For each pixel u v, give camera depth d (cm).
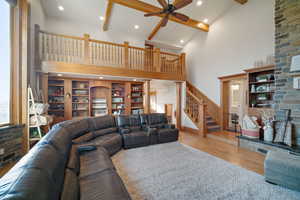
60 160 131
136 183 210
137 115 449
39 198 74
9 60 285
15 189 70
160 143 408
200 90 657
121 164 271
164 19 383
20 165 99
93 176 157
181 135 511
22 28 304
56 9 496
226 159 296
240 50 497
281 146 292
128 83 612
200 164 272
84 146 238
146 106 579
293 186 191
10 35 287
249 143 352
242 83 509
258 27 447
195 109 556
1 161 258
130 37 665
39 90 388
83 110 558
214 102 589
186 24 566
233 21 522
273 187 200
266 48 427
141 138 377
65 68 384
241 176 229
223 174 235
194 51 694
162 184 207
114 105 617
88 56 418
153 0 468
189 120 572
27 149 308
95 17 547
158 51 537
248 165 268
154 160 290
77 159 184
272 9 415
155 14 355
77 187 130
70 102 502
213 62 597
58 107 504
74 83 544
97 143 284
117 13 530
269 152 237
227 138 436
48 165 104
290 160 203
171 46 755
